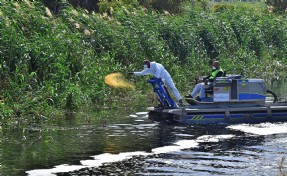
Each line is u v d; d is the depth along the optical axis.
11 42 26.95
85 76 29.34
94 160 16.86
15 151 17.78
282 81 39.03
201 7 53.06
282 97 30.66
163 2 47.53
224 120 23.47
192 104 24.77
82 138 19.86
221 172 15.70
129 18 37.69
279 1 60.66
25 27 30.14
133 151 18.05
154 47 35.53
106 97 28.89
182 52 38.97
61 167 16.05
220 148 18.55
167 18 40.66
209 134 20.86
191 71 37.31
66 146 18.58
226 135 20.70
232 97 24.03
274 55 46.94
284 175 14.74
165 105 24.14
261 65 42.91
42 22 30.73
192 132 21.25
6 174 15.30
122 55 33.91
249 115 23.58
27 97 24.84
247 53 43.97
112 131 21.23
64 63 29.05
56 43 29.55
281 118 23.97
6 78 25.69
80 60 29.91
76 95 26.83
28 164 16.31
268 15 51.44
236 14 47.62
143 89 31.70
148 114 24.50
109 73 30.72
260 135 20.73
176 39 39.03
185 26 40.41
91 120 23.41
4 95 24.69
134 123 22.97
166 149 18.38
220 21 45.00
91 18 35.03
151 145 18.92
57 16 35.78
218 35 43.12
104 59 32.09
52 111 24.70
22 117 23.34
